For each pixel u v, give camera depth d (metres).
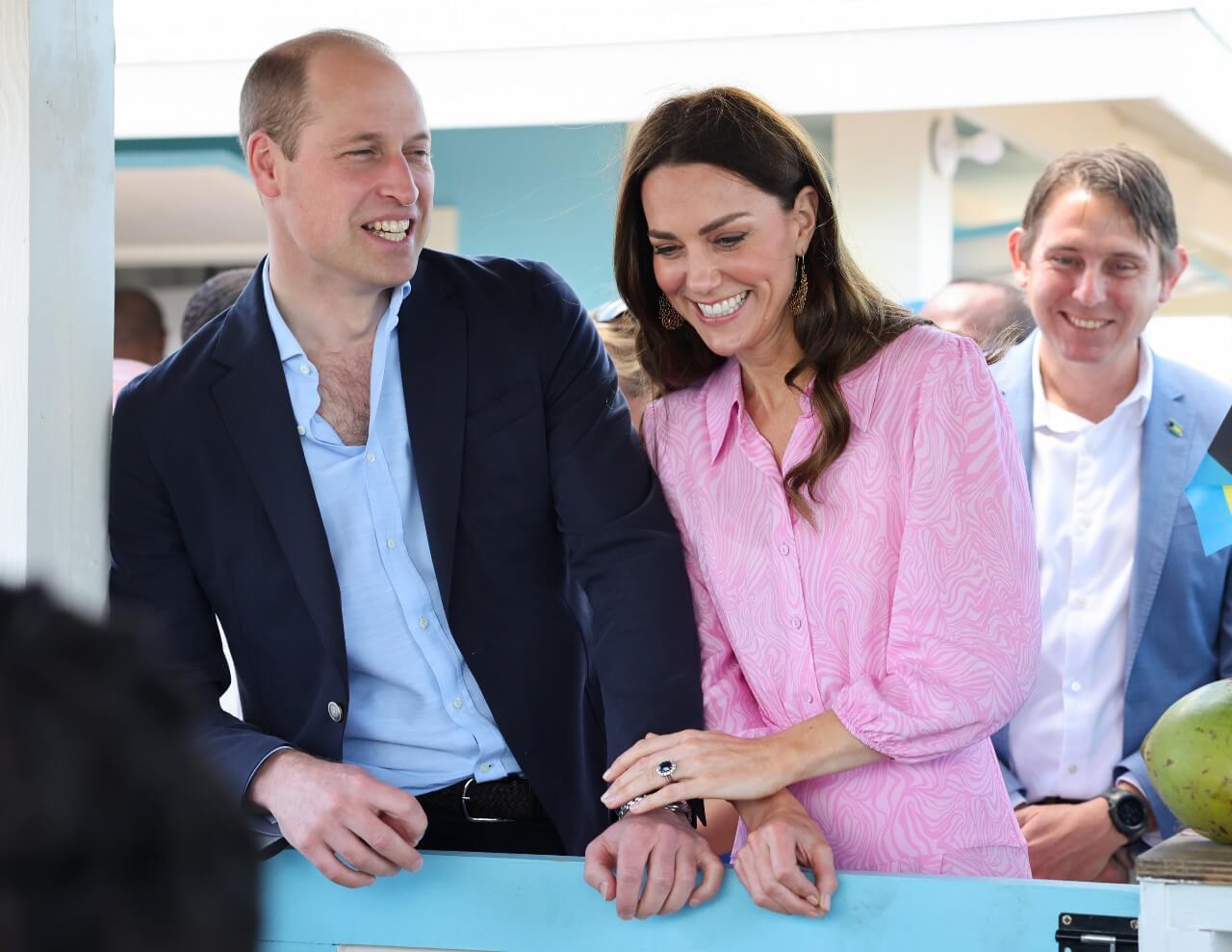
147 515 1.84
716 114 1.67
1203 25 2.45
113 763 0.39
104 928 0.38
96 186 1.82
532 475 1.87
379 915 1.60
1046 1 2.39
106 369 1.84
